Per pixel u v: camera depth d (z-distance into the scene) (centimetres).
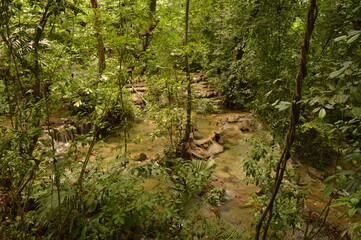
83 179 200
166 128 406
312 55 308
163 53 400
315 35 310
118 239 193
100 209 199
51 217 188
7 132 189
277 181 154
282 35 375
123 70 258
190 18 526
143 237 221
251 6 455
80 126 550
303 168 505
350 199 96
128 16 249
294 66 338
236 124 807
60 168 178
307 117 434
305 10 343
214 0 587
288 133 142
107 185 176
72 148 184
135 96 717
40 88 196
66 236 181
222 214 383
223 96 1010
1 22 152
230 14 564
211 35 814
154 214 230
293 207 244
